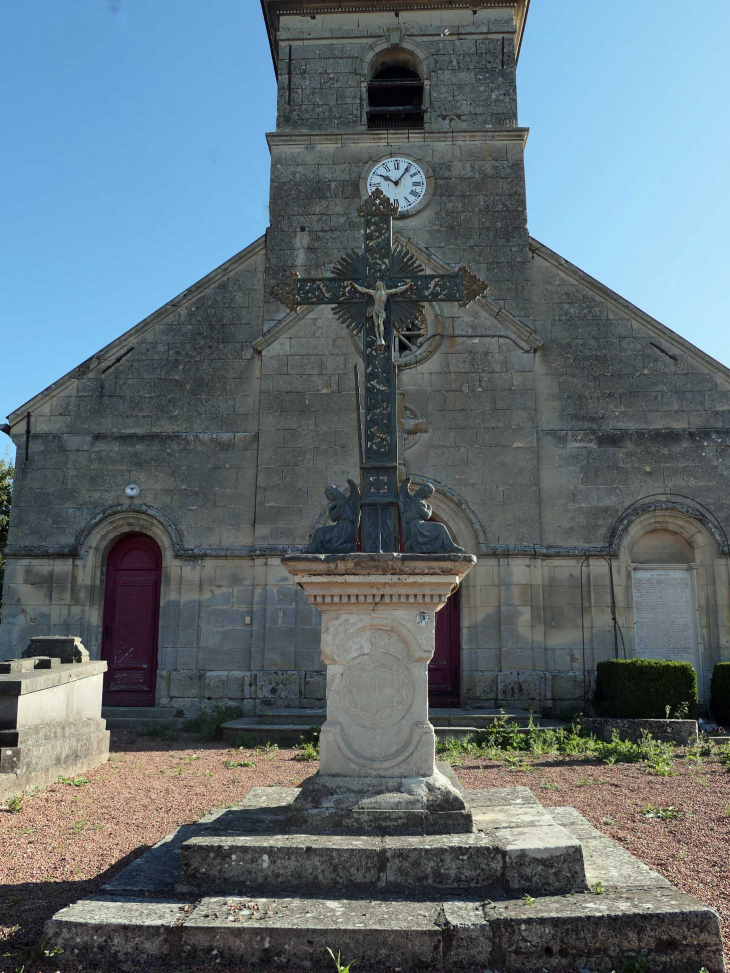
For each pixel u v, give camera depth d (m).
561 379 16.09
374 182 17.14
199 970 4.24
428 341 16.02
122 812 7.91
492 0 17.84
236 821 5.52
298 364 16.06
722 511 15.45
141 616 15.99
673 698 13.09
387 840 5.03
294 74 17.86
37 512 15.88
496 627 14.95
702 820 7.43
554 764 10.62
